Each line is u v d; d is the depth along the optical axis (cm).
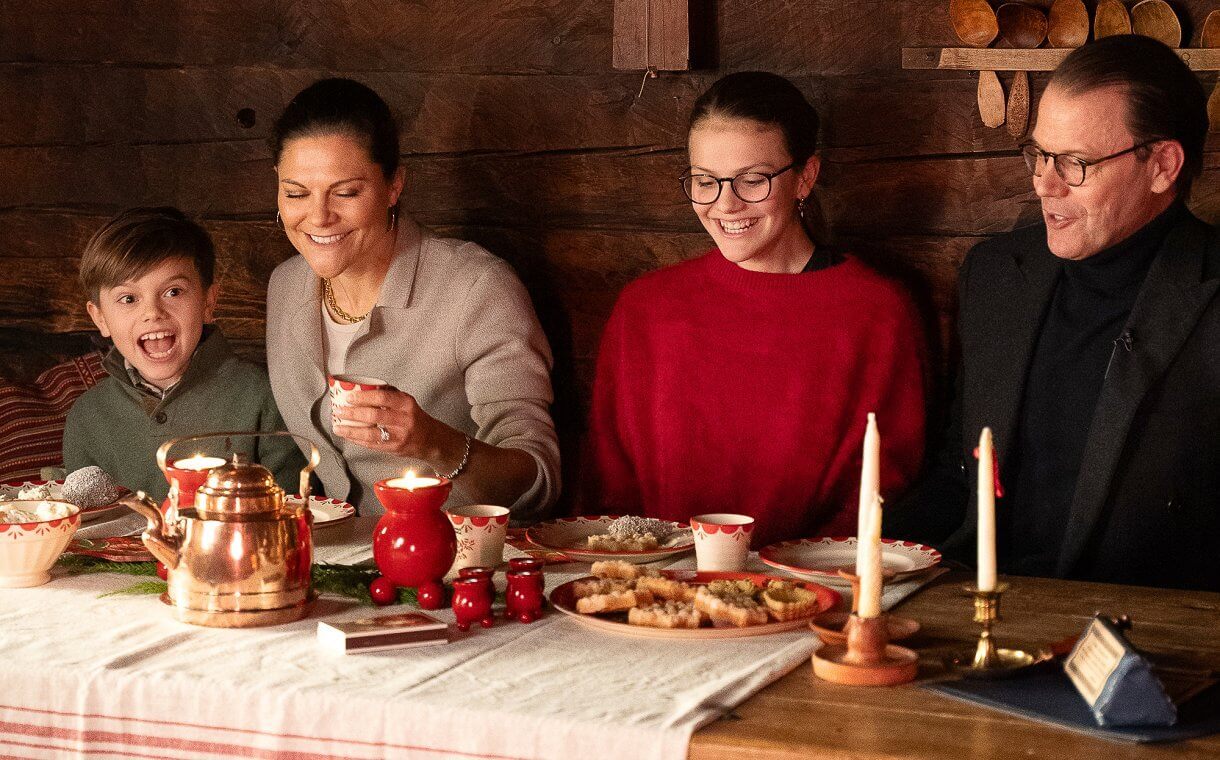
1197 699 142
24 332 354
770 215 258
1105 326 230
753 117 253
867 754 129
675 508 277
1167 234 226
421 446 226
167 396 283
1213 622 173
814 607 171
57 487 236
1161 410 221
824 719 138
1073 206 221
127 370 283
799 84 293
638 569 182
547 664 155
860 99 289
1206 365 219
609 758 134
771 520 272
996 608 151
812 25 290
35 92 346
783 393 270
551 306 319
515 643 163
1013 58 271
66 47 343
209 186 338
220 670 153
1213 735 133
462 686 147
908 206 289
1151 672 133
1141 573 226
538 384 273
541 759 136
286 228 270
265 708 146
